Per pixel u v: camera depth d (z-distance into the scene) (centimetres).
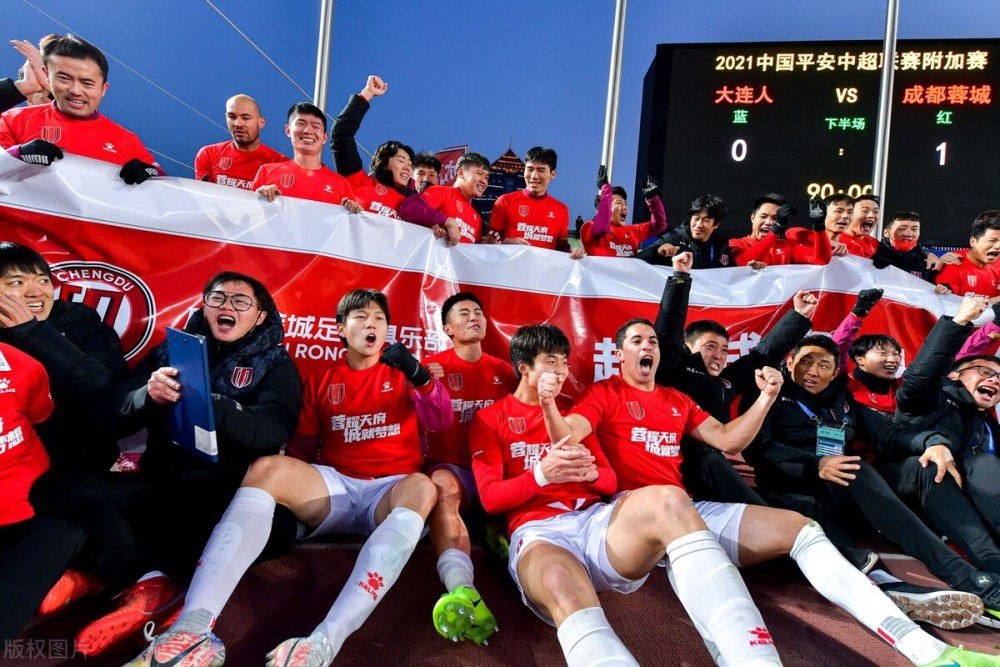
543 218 444
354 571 191
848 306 371
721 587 177
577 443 224
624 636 203
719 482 259
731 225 895
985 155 853
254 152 407
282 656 164
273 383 234
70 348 210
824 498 271
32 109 306
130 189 282
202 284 288
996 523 253
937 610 213
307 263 305
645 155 937
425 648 190
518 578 204
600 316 344
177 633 164
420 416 251
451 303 293
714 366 299
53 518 179
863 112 872
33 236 267
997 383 282
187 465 223
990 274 439
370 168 440
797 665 190
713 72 901
